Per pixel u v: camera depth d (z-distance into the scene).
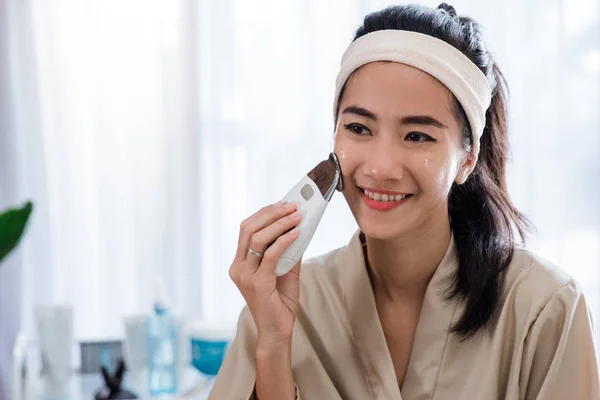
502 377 0.89
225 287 2.31
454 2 2.39
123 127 2.23
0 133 2.15
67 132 2.20
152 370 1.53
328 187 0.84
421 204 0.82
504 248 0.91
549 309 0.87
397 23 0.83
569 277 0.90
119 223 2.24
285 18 2.31
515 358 0.87
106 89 2.21
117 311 2.23
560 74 2.44
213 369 1.52
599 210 2.49
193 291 2.26
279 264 0.85
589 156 2.47
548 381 0.85
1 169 2.15
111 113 2.21
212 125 2.29
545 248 2.49
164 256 2.26
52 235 2.21
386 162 0.80
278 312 0.87
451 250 0.91
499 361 0.88
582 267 2.50
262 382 0.89
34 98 2.16
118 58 2.21
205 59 2.29
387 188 0.81
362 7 2.31
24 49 2.15
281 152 2.33
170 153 2.24
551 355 0.87
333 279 0.98
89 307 2.23
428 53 0.80
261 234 0.85
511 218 0.97
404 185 0.81
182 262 2.27
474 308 0.89
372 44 0.81
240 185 2.31
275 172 2.33
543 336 0.87
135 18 2.22
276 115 2.32
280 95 2.31
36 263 2.18
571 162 2.47
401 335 0.96
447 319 0.90
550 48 2.44
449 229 0.91
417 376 0.92
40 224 2.18
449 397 0.90
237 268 0.88
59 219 2.22
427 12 0.84
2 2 2.13
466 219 0.92
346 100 0.84
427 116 0.80
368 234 0.83
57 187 2.21
